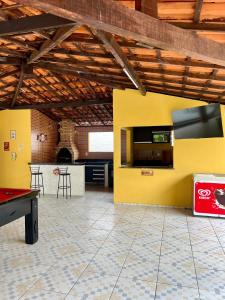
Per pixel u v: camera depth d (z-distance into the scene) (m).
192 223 4.52
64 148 9.73
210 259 3.10
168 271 2.81
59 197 6.95
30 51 4.12
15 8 2.80
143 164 7.38
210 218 4.82
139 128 7.09
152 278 2.66
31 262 3.03
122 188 6.01
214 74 3.68
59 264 2.97
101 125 10.50
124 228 4.26
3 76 5.19
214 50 2.28
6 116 8.16
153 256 3.19
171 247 3.47
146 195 5.84
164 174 5.70
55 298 2.31
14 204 3.21
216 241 3.68
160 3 2.11
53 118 9.75
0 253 3.28
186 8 2.15
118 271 2.81
